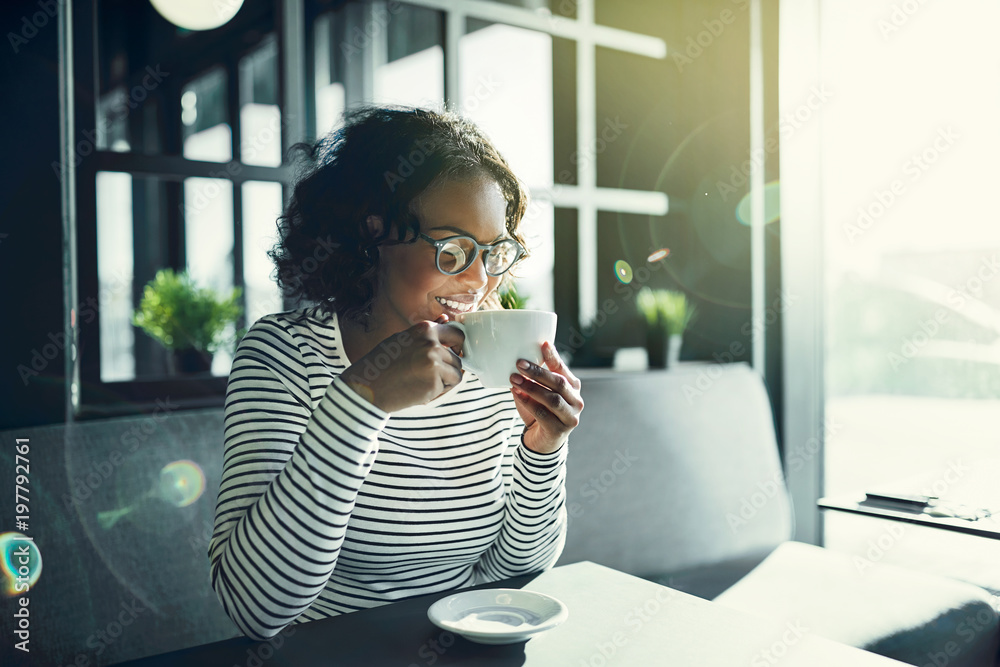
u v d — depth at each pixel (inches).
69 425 46.2
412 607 29.1
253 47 129.0
